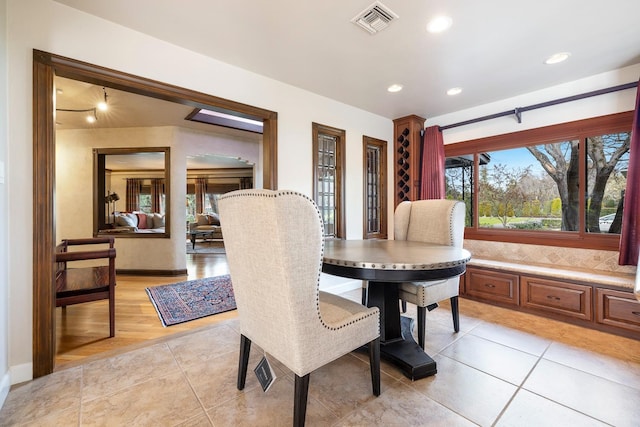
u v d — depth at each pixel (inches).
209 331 92.2
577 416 53.0
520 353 76.5
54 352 68.3
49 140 66.4
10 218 62.4
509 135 127.6
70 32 69.3
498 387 61.9
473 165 140.4
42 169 65.4
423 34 80.6
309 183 120.0
